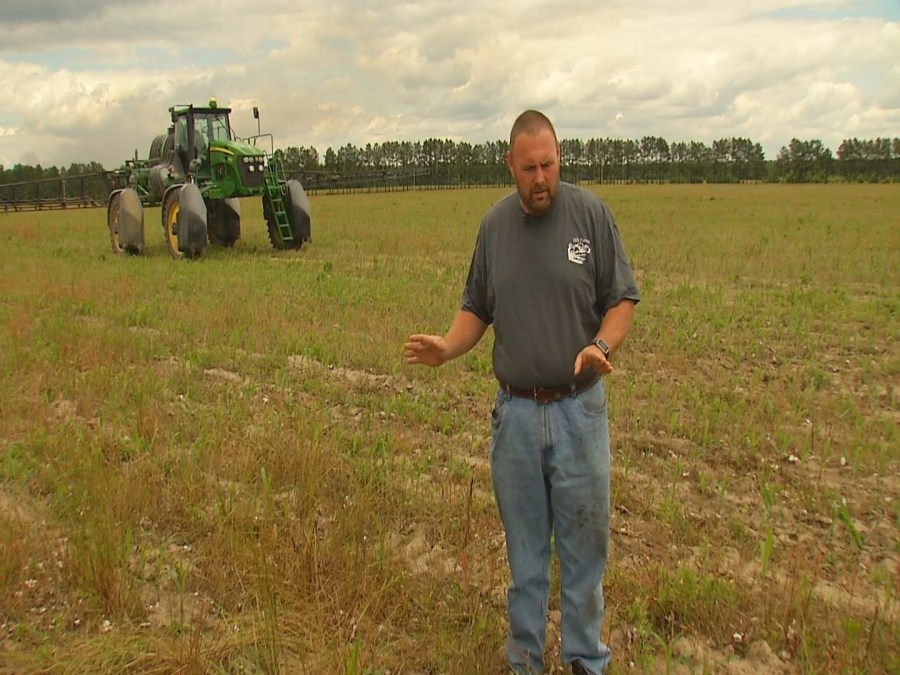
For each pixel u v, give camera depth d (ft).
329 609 12.06
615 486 16.15
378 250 58.65
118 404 21.49
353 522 14.32
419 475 16.94
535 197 9.74
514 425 10.33
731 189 238.27
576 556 10.38
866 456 17.98
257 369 25.32
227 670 10.96
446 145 376.89
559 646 11.60
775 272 45.27
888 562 13.67
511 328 10.19
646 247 58.03
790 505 15.79
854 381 24.25
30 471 17.13
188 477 16.16
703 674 10.62
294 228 57.52
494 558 13.28
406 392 23.17
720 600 11.94
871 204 130.21
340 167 342.03
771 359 26.61
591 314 10.21
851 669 10.53
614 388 23.17
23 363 25.04
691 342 28.25
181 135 57.26
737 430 19.58
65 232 80.89
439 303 35.19
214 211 59.62
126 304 35.12
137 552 13.98
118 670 10.86
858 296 38.09
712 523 15.01
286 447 17.37
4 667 10.89
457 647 11.27
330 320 31.81
